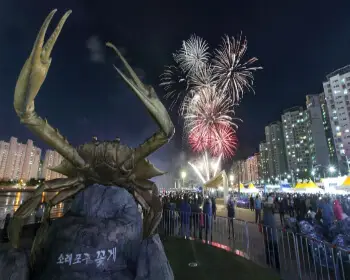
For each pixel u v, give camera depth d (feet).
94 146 11.79
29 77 8.35
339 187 84.23
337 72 233.76
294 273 18.94
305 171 297.74
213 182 72.02
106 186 12.13
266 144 417.90
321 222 30.55
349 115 221.46
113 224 10.78
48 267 10.25
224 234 33.76
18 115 9.21
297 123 346.74
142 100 9.58
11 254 9.87
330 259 18.95
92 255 10.14
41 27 8.18
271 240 20.59
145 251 10.49
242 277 17.12
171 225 34.42
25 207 10.82
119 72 9.48
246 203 79.82
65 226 10.64
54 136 10.42
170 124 10.34
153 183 12.96
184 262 20.17
